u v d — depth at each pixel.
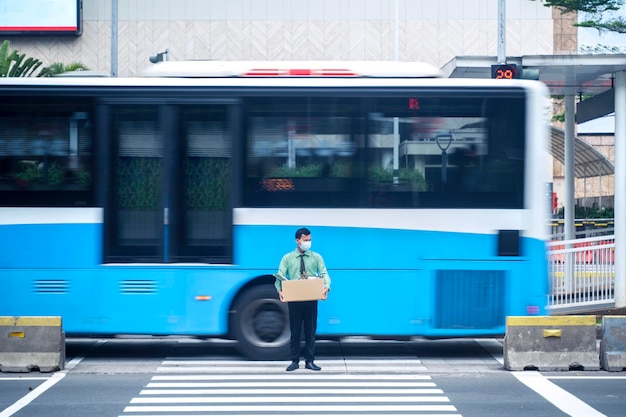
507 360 12.22
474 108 12.68
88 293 12.60
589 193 54.59
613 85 18.34
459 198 12.62
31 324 12.21
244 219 12.57
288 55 43.59
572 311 15.87
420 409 9.61
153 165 12.67
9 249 12.64
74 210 12.62
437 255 12.60
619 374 11.95
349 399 10.20
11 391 10.73
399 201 12.61
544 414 9.37
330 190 12.61
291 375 11.84
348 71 12.91
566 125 20.02
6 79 12.66
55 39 43.94
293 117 12.65
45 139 12.67
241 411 9.52
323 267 11.98
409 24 43.50
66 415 9.34
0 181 12.68
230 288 12.56
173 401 10.09
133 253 12.61
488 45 43.38
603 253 16.05
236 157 12.60
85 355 13.70
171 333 12.55
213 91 12.63
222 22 43.53
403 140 12.64
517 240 12.63
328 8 43.66
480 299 12.62
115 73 25.47
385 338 13.22
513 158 12.65
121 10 43.47
